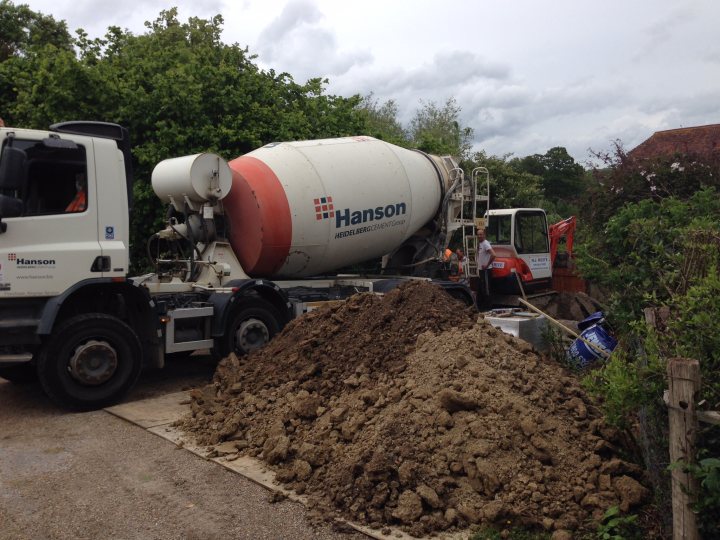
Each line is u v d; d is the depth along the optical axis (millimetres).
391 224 10516
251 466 5133
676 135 18375
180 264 9289
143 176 12203
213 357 9141
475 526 3979
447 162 11836
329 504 4367
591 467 4281
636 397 3523
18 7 21734
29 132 6809
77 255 6914
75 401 6879
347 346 6344
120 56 15141
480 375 5008
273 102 14586
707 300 3432
